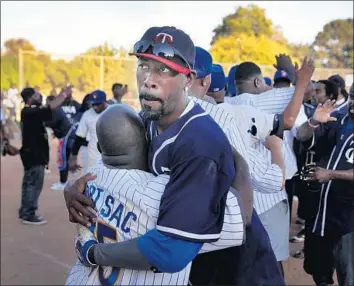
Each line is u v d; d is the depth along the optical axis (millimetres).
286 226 3279
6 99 17062
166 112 1581
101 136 1673
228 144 1594
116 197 1649
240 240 1632
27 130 6438
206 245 1619
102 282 1688
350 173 3377
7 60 24359
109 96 18891
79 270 1819
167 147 1587
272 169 2258
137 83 1620
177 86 1573
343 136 3555
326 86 4582
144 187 1605
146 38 1589
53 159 12570
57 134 8508
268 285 1815
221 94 3107
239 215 1616
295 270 4855
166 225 1482
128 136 1651
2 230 6121
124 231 1624
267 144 2402
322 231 3514
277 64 4129
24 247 5453
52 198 8008
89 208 1733
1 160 12258
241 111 2350
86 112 6574
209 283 1706
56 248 5441
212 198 1503
